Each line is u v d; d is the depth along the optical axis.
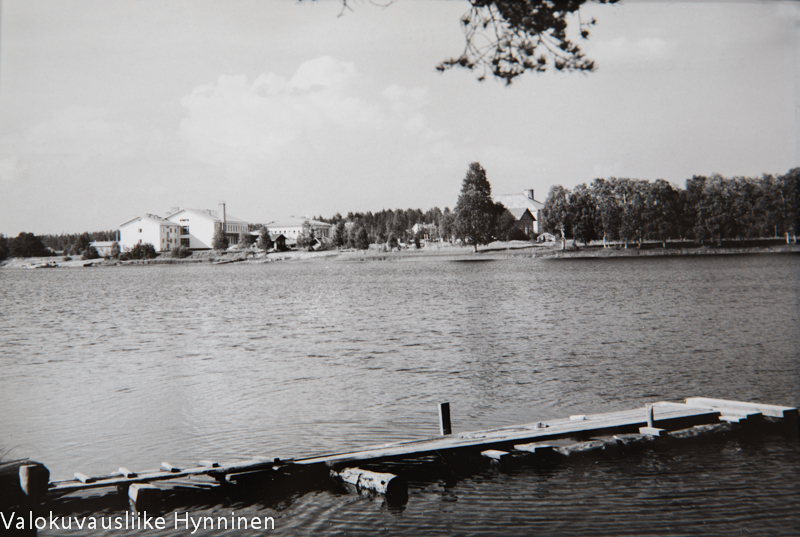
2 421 19.42
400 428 17.84
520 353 29.30
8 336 41.47
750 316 41.97
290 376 25.50
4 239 190.25
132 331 42.91
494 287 69.94
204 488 13.29
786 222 112.06
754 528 11.44
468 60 12.30
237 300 64.94
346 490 13.57
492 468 14.61
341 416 19.12
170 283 96.56
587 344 31.55
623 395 21.22
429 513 12.39
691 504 12.45
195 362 29.81
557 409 19.64
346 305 55.84
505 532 11.53
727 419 17.12
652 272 85.50
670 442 15.95
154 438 17.42
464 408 19.84
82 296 76.19
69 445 16.95
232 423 18.70
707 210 116.12
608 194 126.94
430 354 29.67
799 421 17.12
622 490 13.22
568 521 11.88
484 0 12.02
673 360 26.92
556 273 89.50
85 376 27.02
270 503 13.02
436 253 151.88
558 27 12.02
